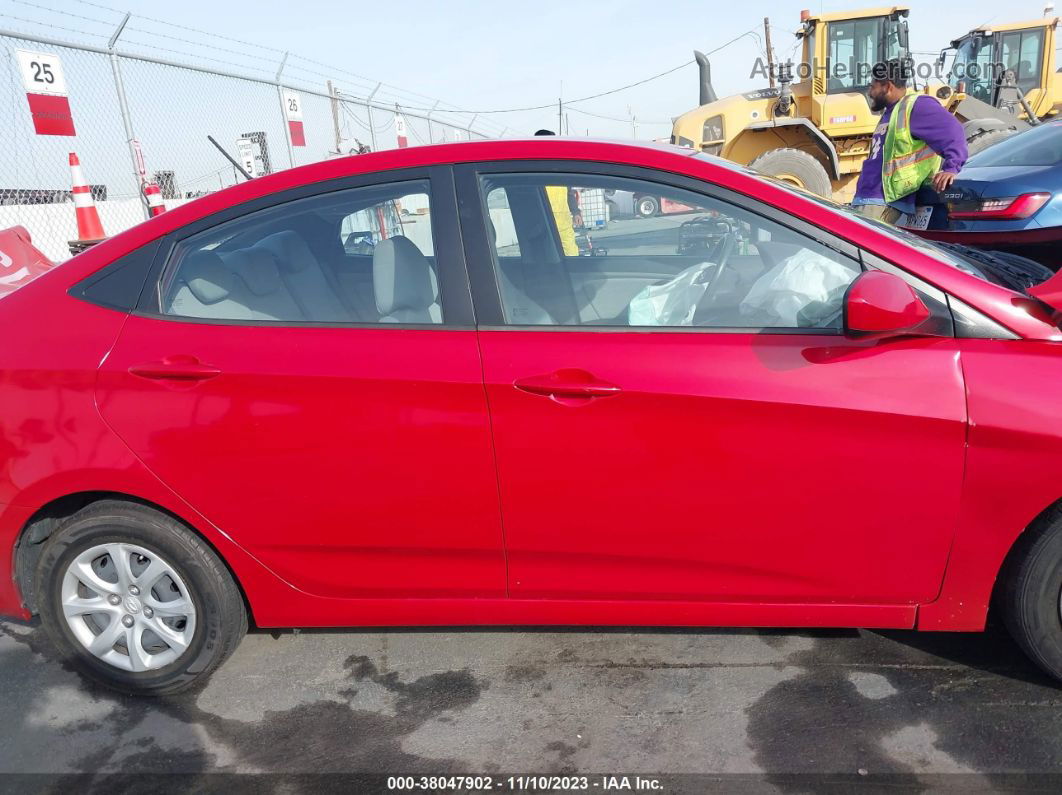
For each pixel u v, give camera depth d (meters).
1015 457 2.01
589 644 2.68
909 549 2.13
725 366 2.09
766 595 2.24
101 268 2.42
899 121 5.54
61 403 2.31
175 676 2.48
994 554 2.10
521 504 2.20
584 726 2.28
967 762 2.04
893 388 2.04
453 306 2.25
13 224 6.39
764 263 2.21
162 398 2.27
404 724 2.34
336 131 10.97
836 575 2.19
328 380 2.19
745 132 10.22
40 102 6.41
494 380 2.13
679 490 2.13
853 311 1.96
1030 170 4.91
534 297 2.26
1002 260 2.79
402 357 2.19
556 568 2.28
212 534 2.33
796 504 2.12
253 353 2.25
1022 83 11.68
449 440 2.17
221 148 5.63
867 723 2.20
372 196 2.37
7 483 2.36
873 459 2.06
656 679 2.46
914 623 2.22
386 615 2.40
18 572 2.47
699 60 12.55
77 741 2.35
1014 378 2.01
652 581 2.26
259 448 2.24
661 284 2.26
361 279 2.36
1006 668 2.38
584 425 2.12
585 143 2.35
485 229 2.29
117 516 2.37
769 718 2.25
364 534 2.29
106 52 7.07
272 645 2.79
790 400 2.05
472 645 2.72
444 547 2.28
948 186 5.35
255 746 2.29
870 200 5.88
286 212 2.40
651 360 2.11
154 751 2.29
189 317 2.34
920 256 2.15
